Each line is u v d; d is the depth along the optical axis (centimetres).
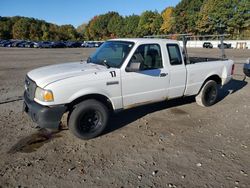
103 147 431
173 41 564
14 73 1256
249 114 615
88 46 6100
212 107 670
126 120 560
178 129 513
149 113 608
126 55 483
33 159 387
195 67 606
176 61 570
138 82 498
